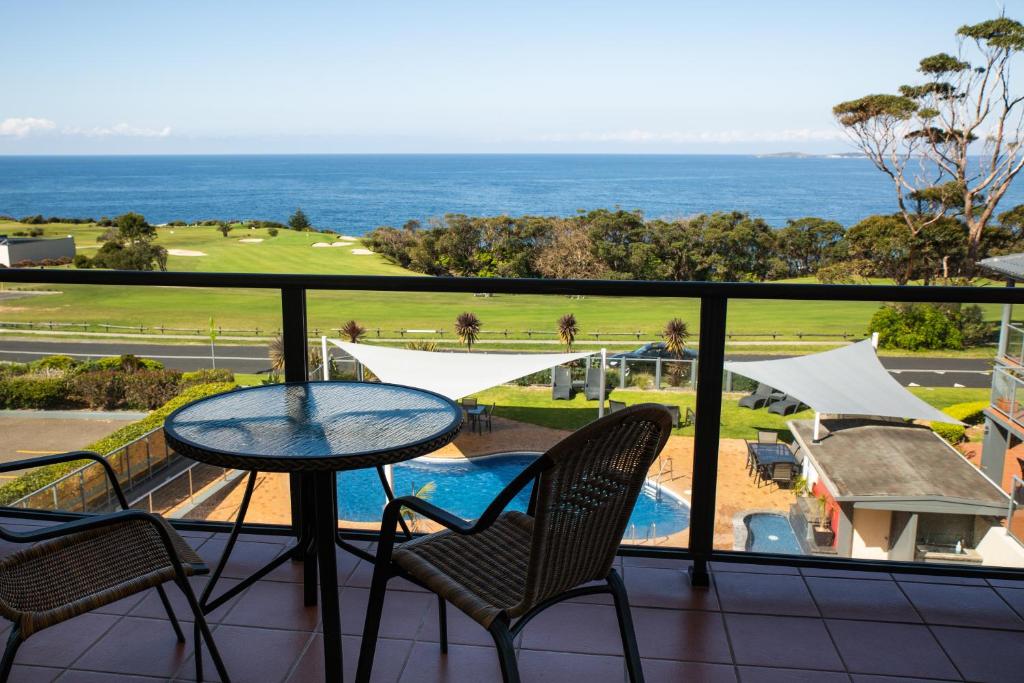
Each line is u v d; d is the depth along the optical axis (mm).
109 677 2105
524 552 1890
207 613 2303
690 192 138750
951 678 2107
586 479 1563
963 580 2631
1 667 1627
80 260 31500
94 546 2023
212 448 1766
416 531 2992
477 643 2268
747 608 2449
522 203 119062
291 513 2896
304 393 2311
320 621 2377
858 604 2475
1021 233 31953
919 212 32781
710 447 2510
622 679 2088
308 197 140000
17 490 3074
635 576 2639
